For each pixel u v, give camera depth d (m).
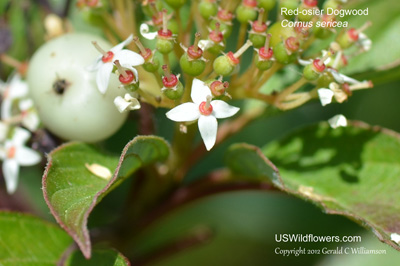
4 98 0.13
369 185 0.12
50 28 0.13
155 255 0.13
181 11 0.13
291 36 0.11
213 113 0.10
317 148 0.12
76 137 0.11
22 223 0.12
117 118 0.11
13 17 0.14
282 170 0.12
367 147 0.12
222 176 0.12
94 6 0.11
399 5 0.13
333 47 0.11
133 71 0.10
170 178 0.12
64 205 0.10
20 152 0.12
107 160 0.11
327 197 0.12
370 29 0.13
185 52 0.10
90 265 0.11
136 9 0.12
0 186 0.14
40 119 0.12
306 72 0.11
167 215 0.13
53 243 0.12
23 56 0.14
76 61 0.11
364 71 0.12
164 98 0.11
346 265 0.13
